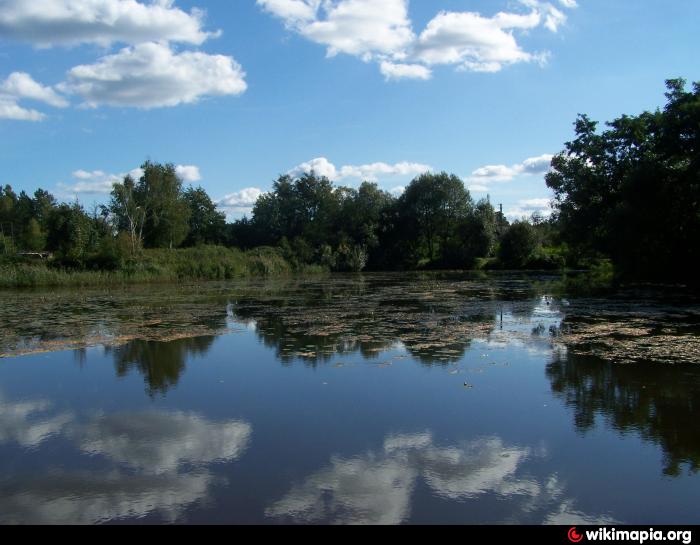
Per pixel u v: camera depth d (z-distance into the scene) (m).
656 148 31.14
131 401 9.04
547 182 38.94
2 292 30.62
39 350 13.11
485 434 7.30
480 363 11.24
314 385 9.83
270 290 31.25
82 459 6.70
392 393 9.25
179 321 17.83
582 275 42.31
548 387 9.42
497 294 26.62
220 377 10.50
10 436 7.50
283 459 6.58
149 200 57.38
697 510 5.30
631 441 6.98
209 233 79.19
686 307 19.64
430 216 68.38
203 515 5.32
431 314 18.86
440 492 5.71
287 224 81.00
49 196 98.81
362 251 62.81
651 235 29.16
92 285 36.56
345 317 18.34
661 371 10.34
